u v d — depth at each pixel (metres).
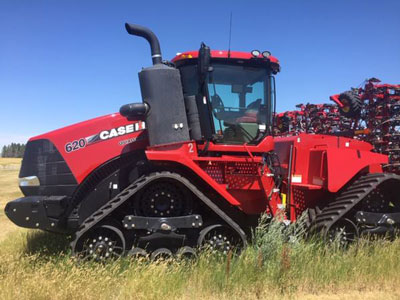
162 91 5.16
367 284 4.56
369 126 6.72
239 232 5.04
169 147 5.12
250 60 5.56
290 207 6.04
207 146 5.33
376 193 5.96
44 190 5.38
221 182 5.45
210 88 5.42
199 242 4.95
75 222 5.33
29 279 4.10
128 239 4.95
